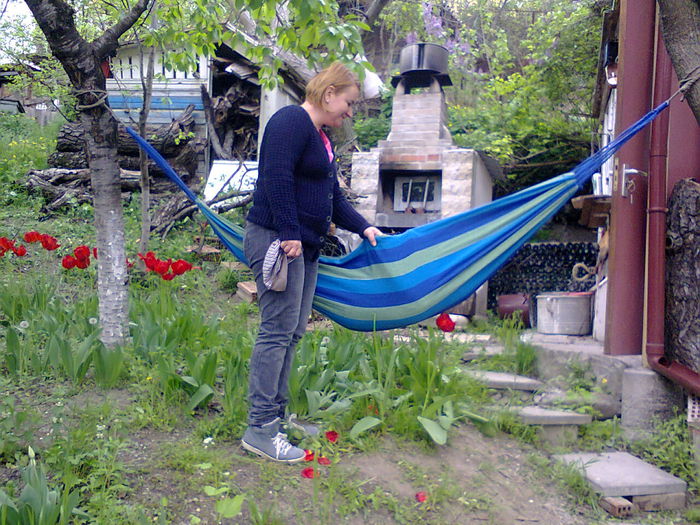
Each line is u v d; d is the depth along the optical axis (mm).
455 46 14547
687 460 3443
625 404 3783
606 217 5020
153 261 4746
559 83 11180
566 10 12625
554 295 5770
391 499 2748
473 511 2822
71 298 5672
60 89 9062
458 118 12195
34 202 9164
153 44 5277
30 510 2057
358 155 7676
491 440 3539
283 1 4836
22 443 2768
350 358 4004
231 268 7273
